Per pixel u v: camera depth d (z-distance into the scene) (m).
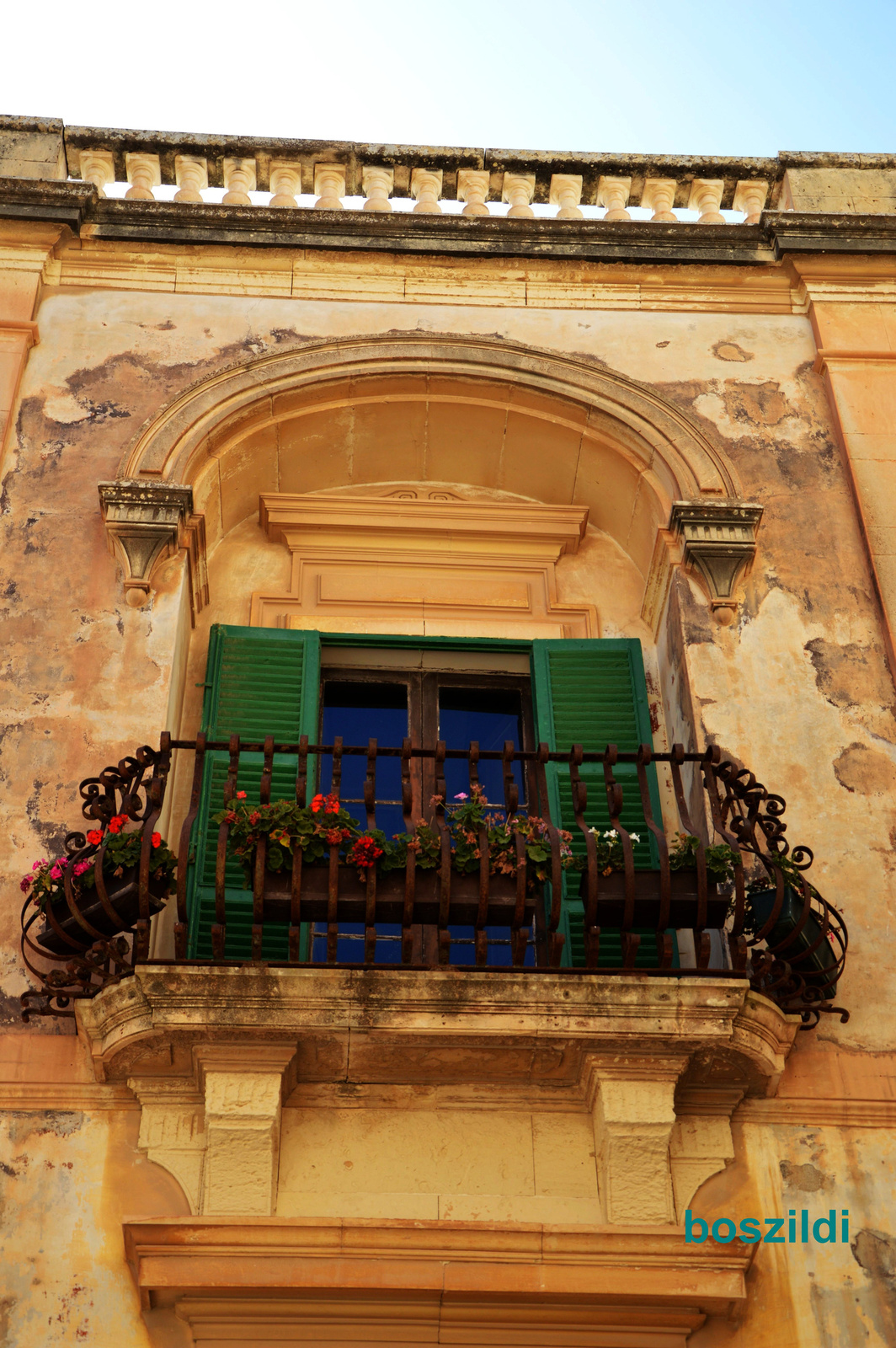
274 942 6.96
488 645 8.24
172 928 7.00
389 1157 6.13
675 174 9.65
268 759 6.32
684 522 7.82
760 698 7.33
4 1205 5.83
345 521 8.60
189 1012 5.95
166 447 7.94
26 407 8.11
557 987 6.06
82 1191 5.90
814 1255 5.90
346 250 8.89
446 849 6.08
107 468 7.93
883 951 6.60
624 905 6.21
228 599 8.38
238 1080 6.02
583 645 8.15
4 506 7.72
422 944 7.27
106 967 6.09
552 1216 6.00
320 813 6.19
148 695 7.14
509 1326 5.73
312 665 7.93
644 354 8.69
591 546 8.78
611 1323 5.74
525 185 9.60
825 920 6.38
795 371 8.66
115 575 7.54
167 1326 5.65
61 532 7.66
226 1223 5.65
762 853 6.38
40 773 6.84
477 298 8.86
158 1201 5.91
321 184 9.53
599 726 7.87
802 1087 6.29
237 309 8.67
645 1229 5.75
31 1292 5.66
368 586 8.44
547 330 8.77
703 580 7.73
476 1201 6.03
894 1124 6.23
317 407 8.45
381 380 8.44
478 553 8.62
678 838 6.41
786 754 7.16
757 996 6.13
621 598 8.55
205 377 8.28
